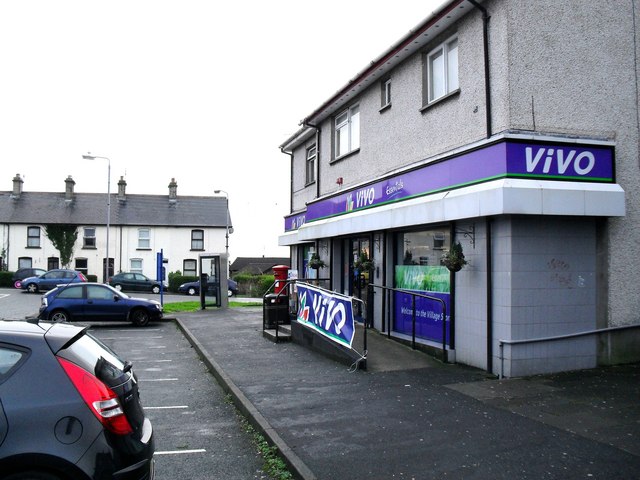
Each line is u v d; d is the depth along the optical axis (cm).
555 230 820
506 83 815
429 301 1017
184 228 4591
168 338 1467
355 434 561
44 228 4312
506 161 777
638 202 865
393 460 489
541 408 636
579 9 855
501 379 783
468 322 884
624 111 866
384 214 1088
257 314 1964
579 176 814
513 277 796
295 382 801
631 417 595
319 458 496
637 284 861
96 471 332
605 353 847
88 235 4391
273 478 481
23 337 364
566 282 823
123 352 1220
